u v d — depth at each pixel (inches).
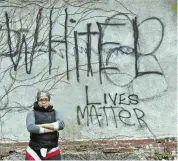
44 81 414.0
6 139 414.0
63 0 414.6
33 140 320.2
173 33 416.2
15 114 414.0
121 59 415.8
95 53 415.2
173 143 414.3
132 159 413.1
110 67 415.2
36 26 414.3
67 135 414.3
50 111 326.3
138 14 414.9
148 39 416.2
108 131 414.9
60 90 414.3
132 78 415.5
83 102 414.3
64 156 412.2
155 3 414.6
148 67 416.2
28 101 413.7
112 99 415.5
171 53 415.8
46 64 414.3
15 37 414.0
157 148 414.9
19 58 414.0
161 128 415.5
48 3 414.3
